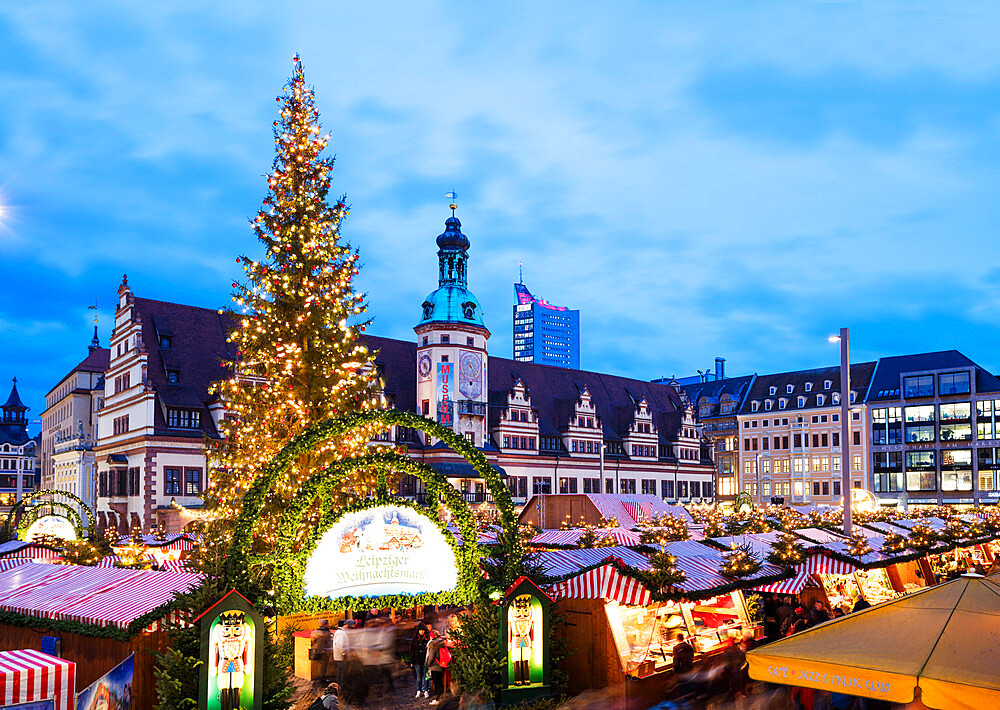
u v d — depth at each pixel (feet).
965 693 30.58
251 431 99.04
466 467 272.10
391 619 80.07
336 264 104.42
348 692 65.92
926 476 345.31
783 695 65.51
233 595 47.57
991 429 332.80
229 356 241.35
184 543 114.62
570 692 66.33
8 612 55.77
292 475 91.71
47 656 42.04
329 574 51.29
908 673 31.94
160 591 53.78
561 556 68.80
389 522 53.57
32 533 100.58
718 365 555.69
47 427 361.71
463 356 282.56
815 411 375.04
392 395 279.28
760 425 390.63
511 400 296.30
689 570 69.21
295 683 71.67
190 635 47.65
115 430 234.38
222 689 46.88
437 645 67.36
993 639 32.78
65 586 59.41
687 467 359.05
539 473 299.58
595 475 318.45
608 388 353.31
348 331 102.27
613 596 64.13
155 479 214.07
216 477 102.12
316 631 74.43
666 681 65.16
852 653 34.27
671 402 376.27
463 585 55.62
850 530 99.09
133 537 106.63
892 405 355.77
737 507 166.61
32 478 507.30
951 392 343.05
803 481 375.66
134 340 227.40
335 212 105.70
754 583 69.56
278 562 49.73
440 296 287.07
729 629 74.59
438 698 66.08
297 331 100.01
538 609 58.65
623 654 64.64
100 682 42.83
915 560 105.29
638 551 73.15
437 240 291.58
